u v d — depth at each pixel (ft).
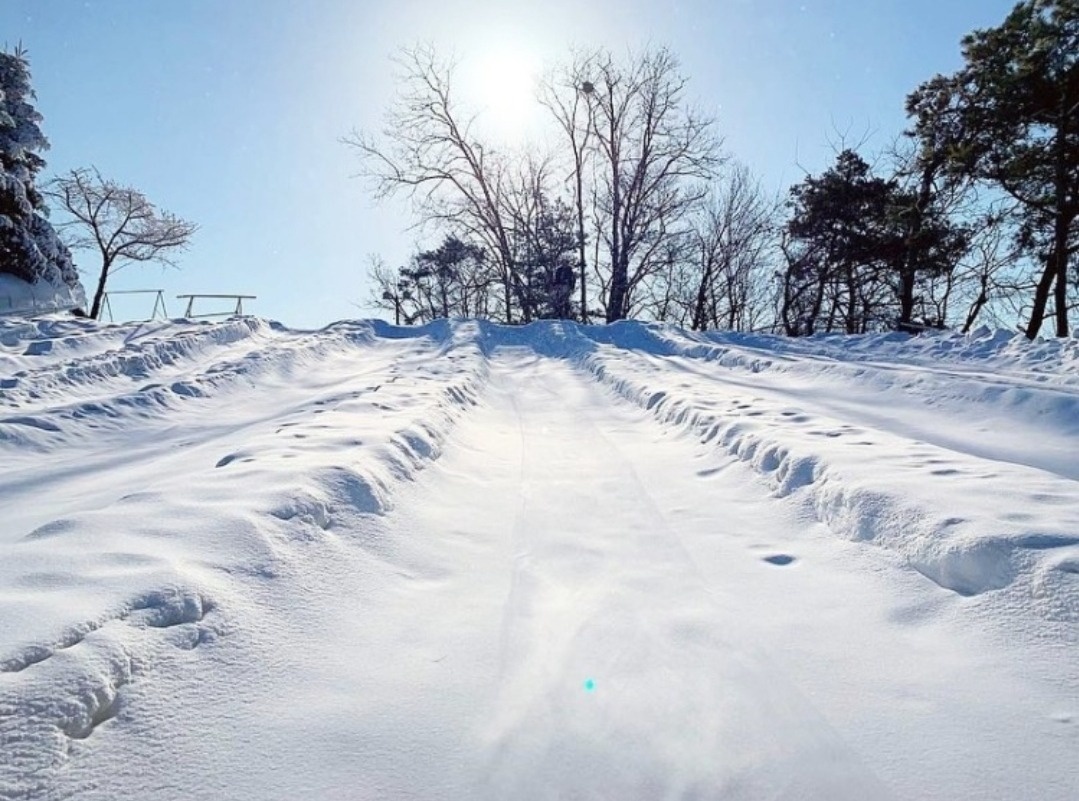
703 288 112.68
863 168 93.66
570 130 97.91
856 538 12.18
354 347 52.29
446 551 12.85
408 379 33.40
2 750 5.85
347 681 8.14
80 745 6.30
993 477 13.29
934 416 26.84
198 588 8.66
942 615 9.46
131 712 6.81
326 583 10.35
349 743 7.00
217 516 10.94
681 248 102.01
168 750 6.53
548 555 12.76
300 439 17.26
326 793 6.28
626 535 13.80
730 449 19.08
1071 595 8.75
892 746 7.03
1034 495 11.98
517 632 9.67
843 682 8.23
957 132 72.43
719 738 7.25
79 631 7.23
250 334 52.11
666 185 97.19
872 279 98.73
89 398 31.78
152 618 7.93
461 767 6.77
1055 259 66.44
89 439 24.98
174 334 50.49
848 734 7.26
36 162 86.74
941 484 12.78
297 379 38.96
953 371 37.70
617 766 6.83
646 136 94.99
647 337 60.13
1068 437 22.16
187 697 7.23
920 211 76.95
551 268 100.73
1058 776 6.47
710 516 14.71
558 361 51.39
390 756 6.86
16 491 18.01
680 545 13.12
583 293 99.55
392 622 9.80
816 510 13.79
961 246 76.79
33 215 84.28
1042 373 37.35
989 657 8.39
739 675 8.45
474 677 8.44
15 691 6.29
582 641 9.38
